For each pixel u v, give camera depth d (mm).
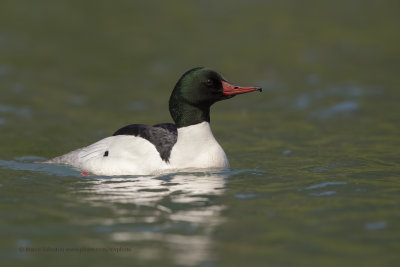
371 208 9227
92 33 29266
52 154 13102
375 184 10648
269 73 23047
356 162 12492
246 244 7820
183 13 33750
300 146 14266
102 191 10117
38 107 18062
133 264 7215
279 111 18375
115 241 7898
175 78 22672
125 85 21656
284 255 7465
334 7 35094
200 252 7562
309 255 7473
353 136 15078
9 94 19375
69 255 7445
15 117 16781
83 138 14734
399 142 14258
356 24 31047
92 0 35844
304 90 20656
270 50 26578
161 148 11352
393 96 19312
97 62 24703
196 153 11328
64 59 24875
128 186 10422
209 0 36781
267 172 11648
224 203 9500
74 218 8750
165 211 9078
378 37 28484
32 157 12805
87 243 7832
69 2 35188
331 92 20203
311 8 34875
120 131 12156
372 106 18234
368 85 20859
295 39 28422
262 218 8797
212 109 19172
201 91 11211
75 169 11750
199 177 11031
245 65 24188
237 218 8789
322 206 9352
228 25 31234
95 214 8922
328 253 7527
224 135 15711
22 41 27266
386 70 22984
